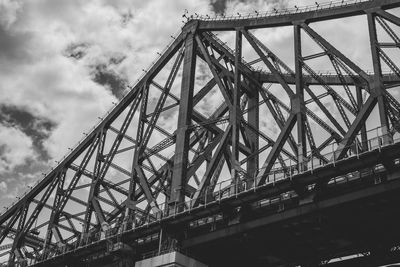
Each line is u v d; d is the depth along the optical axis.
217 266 48.03
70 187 64.38
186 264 44.31
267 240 44.50
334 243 44.16
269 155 43.00
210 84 55.78
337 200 38.84
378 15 44.41
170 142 54.66
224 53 56.53
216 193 44.66
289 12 50.34
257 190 41.09
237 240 44.53
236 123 48.38
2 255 71.19
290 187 39.97
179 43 59.09
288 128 44.16
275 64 52.66
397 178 36.88
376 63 41.97
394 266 42.91
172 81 57.59
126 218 51.50
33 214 69.31
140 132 57.81
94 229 56.69
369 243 43.34
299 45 48.00
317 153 41.75
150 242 49.06
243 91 57.53
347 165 37.84
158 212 47.88
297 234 43.22
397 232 41.69
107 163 60.09
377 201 38.41
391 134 37.38
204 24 57.31
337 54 45.06
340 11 46.81
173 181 48.81
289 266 48.25
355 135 39.81
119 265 49.28
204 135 58.28
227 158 52.44
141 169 54.50
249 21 53.16
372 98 40.66
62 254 55.81
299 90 45.31
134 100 62.06
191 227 46.81
